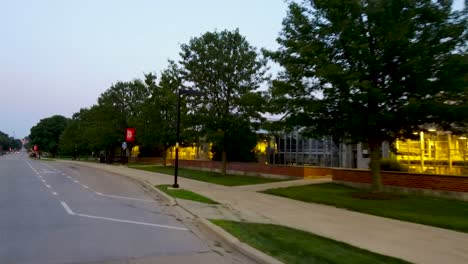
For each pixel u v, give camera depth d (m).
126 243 8.80
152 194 19.97
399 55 15.30
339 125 17.33
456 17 15.26
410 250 8.32
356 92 15.53
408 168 24.80
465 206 14.50
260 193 19.70
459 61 14.17
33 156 121.50
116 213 13.18
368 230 10.54
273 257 7.49
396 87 15.11
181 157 58.56
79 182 25.88
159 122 44.91
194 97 29.95
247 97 27.66
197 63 29.58
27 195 17.67
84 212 13.16
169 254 7.92
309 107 16.95
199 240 9.35
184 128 31.64
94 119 68.06
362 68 15.83
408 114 15.00
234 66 29.48
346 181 22.31
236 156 41.03
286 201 16.80
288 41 17.31
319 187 21.38
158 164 56.88
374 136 17.36
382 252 8.10
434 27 15.36
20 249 8.10
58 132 124.00
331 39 16.73
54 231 9.97
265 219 12.30
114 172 37.75
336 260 7.29
